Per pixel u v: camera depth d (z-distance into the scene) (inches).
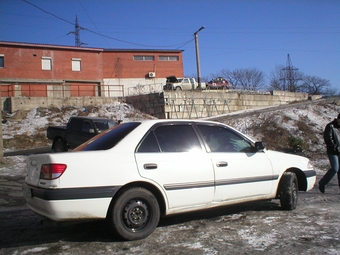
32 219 226.5
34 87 1378.0
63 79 1453.0
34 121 964.6
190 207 193.3
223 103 1246.3
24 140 829.8
